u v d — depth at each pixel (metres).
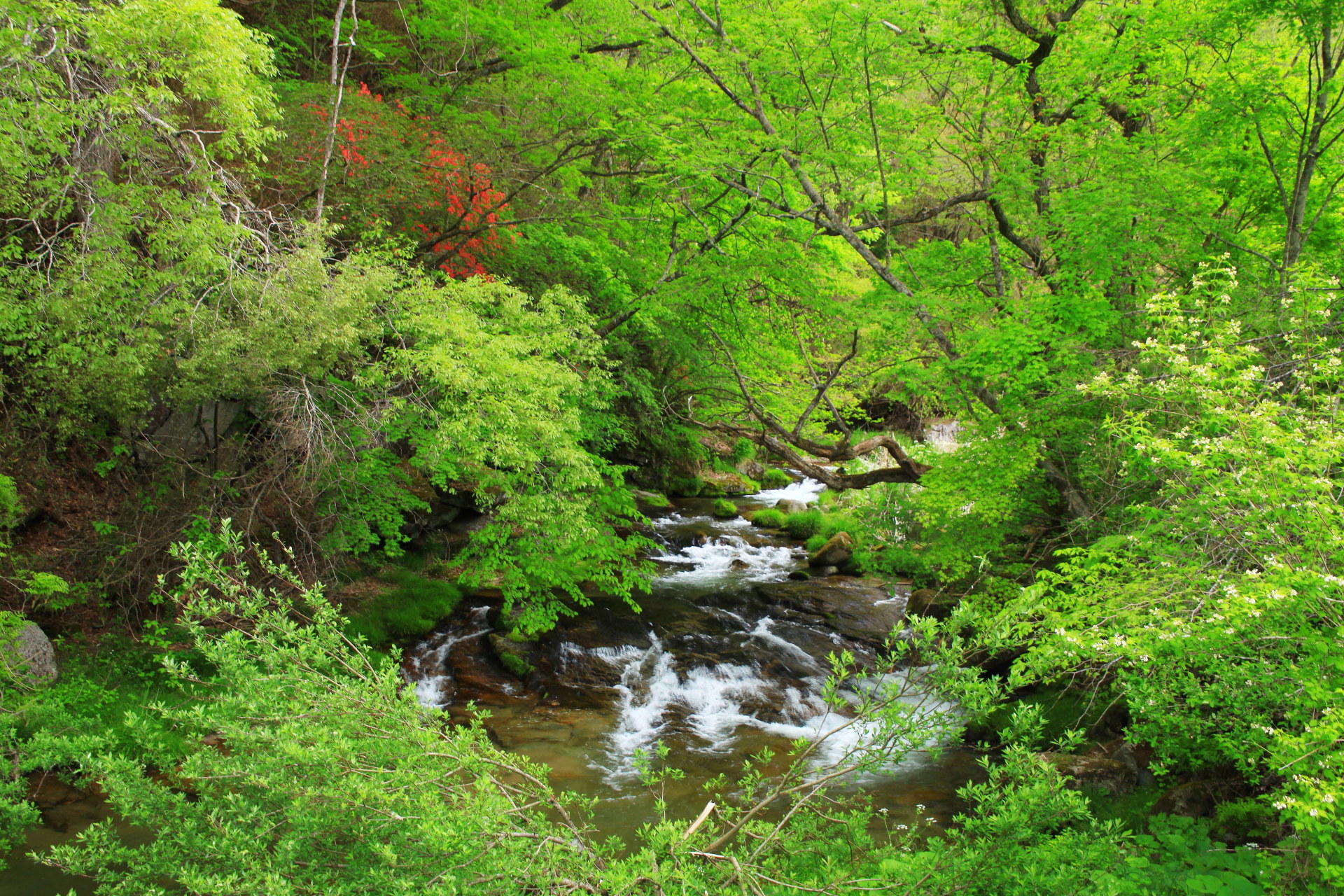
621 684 9.83
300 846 3.12
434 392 7.92
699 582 13.74
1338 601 3.76
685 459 21.23
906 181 9.82
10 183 6.05
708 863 3.38
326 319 6.67
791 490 22.53
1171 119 9.19
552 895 2.97
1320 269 7.03
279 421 7.84
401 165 9.62
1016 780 3.50
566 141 11.83
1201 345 5.31
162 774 6.33
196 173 6.59
